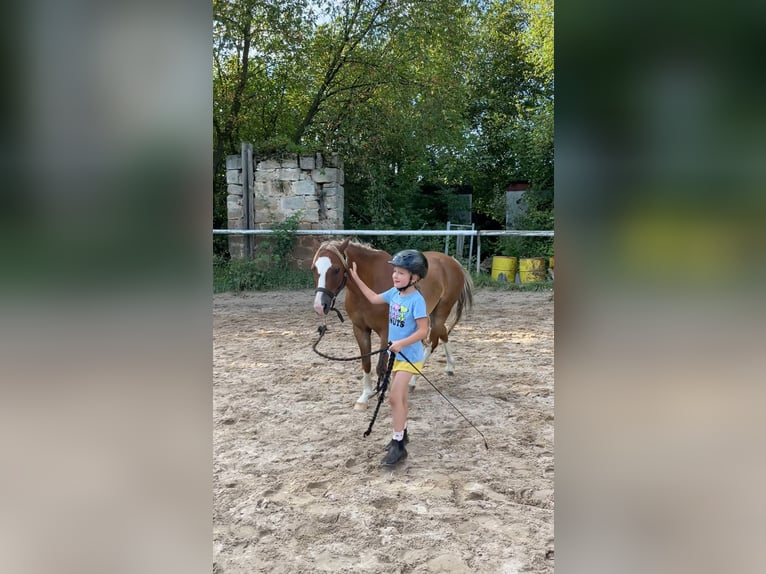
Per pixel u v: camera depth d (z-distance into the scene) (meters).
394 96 12.97
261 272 10.09
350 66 13.23
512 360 5.56
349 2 12.62
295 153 10.59
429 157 14.79
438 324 4.86
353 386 4.75
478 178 15.81
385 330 4.02
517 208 14.07
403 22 12.27
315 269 3.78
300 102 14.07
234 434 3.67
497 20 15.94
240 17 11.38
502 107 16.02
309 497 2.80
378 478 3.02
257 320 7.70
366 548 2.35
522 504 2.72
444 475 3.04
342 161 12.26
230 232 10.05
